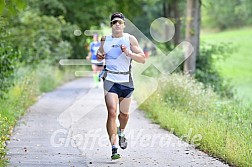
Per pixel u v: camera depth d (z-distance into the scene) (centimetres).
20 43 4397
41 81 4622
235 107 2747
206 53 4338
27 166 1728
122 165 1755
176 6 5634
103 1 6384
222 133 1977
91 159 1847
